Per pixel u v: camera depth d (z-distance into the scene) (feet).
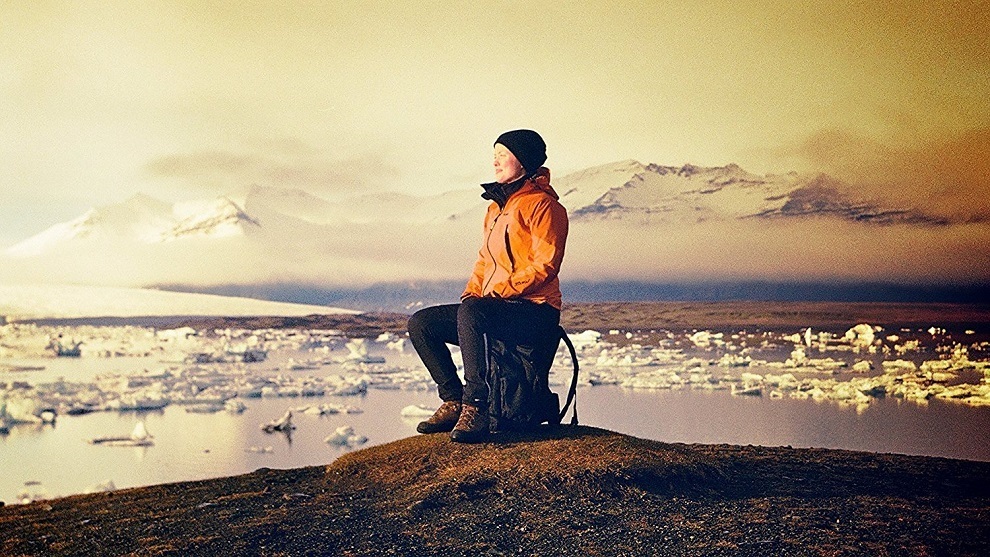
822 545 11.03
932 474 14.61
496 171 14.28
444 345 14.73
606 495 12.83
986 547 10.97
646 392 36.83
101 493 15.02
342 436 27.66
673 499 12.85
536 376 14.02
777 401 34.24
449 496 12.89
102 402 35.76
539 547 11.15
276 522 12.27
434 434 14.56
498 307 13.80
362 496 13.30
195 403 35.53
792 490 13.52
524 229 13.87
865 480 14.17
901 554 10.74
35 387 38.50
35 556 11.52
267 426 30.27
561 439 13.99
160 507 13.52
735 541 11.19
